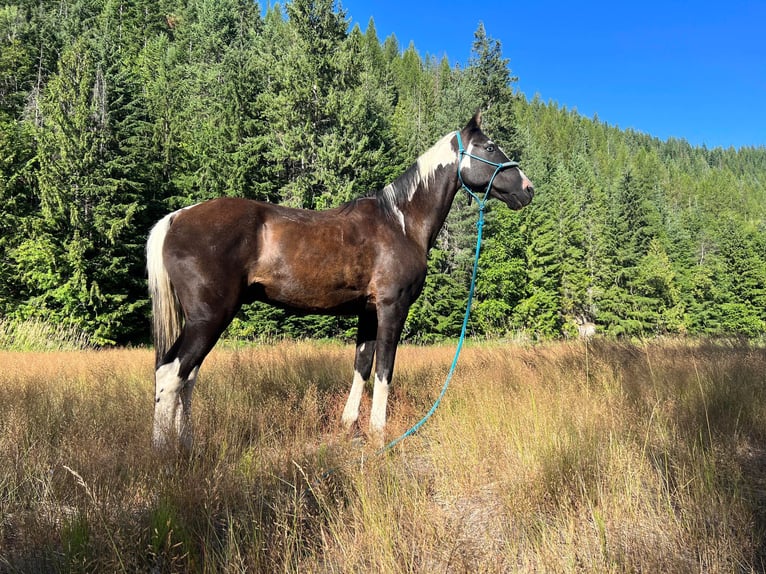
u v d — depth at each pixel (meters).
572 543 2.28
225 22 47.78
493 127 38.84
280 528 2.37
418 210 4.53
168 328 3.61
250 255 3.76
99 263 23.17
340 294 4.12
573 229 43.12
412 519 2.49
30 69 33.97
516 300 36.53
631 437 3.57
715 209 102.44
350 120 26.97
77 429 3.80
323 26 28.23
